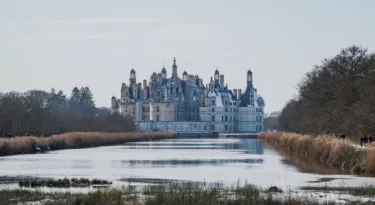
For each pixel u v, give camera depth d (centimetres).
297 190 13962
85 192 13562
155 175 18725
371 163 17075
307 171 18950
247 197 11869
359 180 15762
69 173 19325
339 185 14875
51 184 15462
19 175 18525
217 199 11775
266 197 12206
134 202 11494
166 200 11475
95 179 16650
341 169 18962
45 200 12150
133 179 17400
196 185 14350
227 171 19938
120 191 12781
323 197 12500
